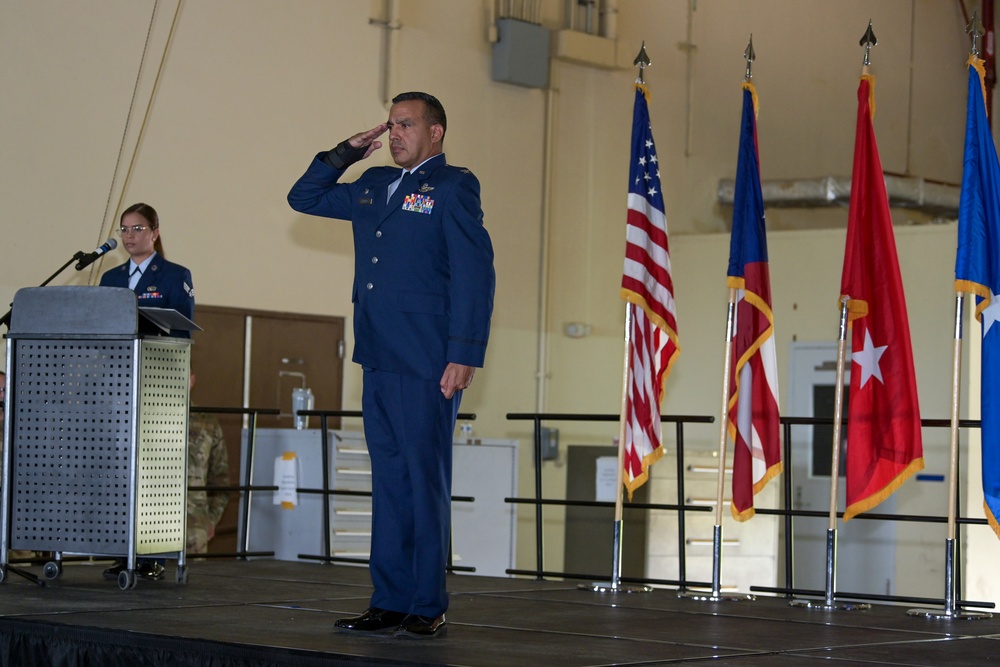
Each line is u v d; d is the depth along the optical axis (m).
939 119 13.55
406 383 3.58
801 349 10.66
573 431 10.99
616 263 11.30
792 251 10.74
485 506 8.70
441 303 3.60
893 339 4.99
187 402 5.07
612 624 4.11
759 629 4.07
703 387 11.02
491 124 10.41
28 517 4.89
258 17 9.04
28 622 3.83
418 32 9.94
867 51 5.16
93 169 8.16
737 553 9.67
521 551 10.62
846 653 3.51
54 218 7.98
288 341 9.20
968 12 13.77
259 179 9.04
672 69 11.59
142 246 5.77
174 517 5.00
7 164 7.78
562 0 10.98
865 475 4.97
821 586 10.41
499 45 10.41
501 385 10.49
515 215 10.58
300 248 9.30
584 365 11.04
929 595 9.98
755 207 5.41
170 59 8.57
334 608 4.26
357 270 3.72
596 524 10.52
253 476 8.07
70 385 4.85
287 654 3.26
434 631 3.56
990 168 4.84
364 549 7.91
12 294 7.77
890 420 4.97
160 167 8.51
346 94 9.54
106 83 8.24
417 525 3.57
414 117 3.67
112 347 4.82
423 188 3.62
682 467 5.62
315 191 3.89
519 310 10.62
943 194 11.82
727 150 12.02
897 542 10.14
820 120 12.63
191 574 5.55
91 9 8.18
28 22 7.89
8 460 4.90
